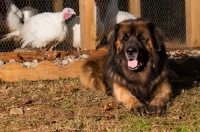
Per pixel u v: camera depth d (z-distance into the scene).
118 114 5.64
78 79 8.08
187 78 8.22
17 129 5.13
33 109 6.08
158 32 6.16
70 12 10.39
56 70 8.12
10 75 7.92
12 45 11.27
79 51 9.62
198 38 11.11
